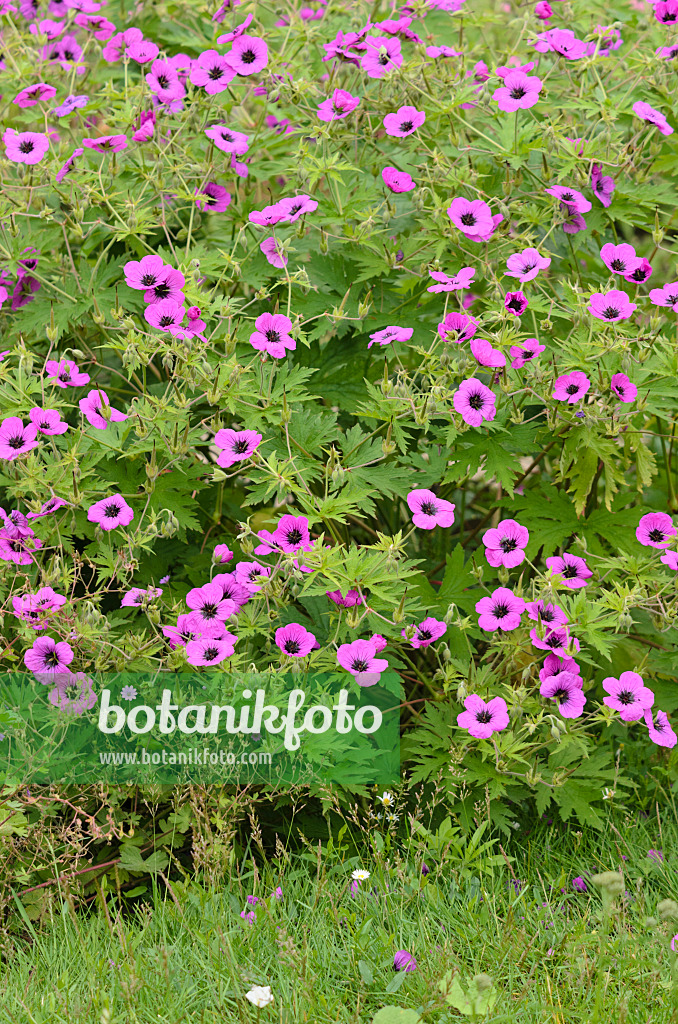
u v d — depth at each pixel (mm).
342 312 1691
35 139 1729
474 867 1611
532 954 1511
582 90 1770
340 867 1614
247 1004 1470
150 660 1650
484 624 1619
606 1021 1449
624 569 1661
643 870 1622
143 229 1733
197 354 1636
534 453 1758
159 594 1616
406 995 1482
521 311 1650
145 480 1723
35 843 1617
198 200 1762
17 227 1763
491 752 1626
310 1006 1465
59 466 1659
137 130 1767
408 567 1620
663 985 1476
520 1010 1468
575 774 1670
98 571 1720
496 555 1643
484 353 1630
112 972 1506
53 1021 1467
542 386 1665
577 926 1529
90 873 1636
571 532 1726
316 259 1773
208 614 1618
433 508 1626
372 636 1638
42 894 1596
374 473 1682
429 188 1726
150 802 1663
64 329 1745
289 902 1577
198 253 1739
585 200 1723
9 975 1526
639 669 1671
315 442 1686
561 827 1702
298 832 1688
